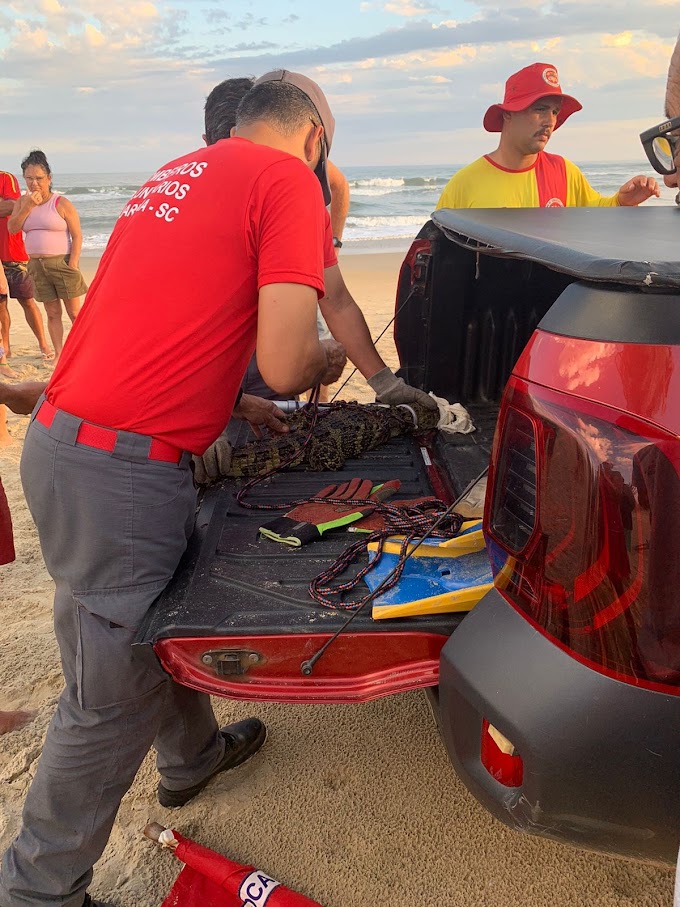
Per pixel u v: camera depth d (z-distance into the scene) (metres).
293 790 2.32
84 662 1.72
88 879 1.89
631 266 1.22
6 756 2.53
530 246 1.58
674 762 1.23
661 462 1.17
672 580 1.19
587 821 1.32
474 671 1.39
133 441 1.70
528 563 1.35
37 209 7.28
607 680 1.25
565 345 1.29
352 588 1.73
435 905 1.94
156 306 1.70
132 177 69.94
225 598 1.73
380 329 8.36
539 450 1.30
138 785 2.40
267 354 1.74
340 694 1.61
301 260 1.71
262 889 1.93
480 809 2.22
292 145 2.04
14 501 4.52
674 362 1.18
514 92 3.86
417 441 2.81
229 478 2.48
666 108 2.87
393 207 33.53
